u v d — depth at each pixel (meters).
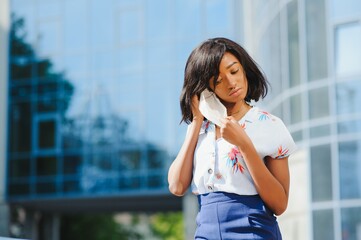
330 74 14.92
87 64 24.27
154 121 23.23
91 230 32.91
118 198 23.92
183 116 2.65
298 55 15.70
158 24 23.69
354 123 14.52
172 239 38.59
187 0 23.45
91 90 24.08
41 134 24.41
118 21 24.17
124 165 23.25
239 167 2.47
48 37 24.92
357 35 14.64
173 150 22.89
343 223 14.36
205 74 2.50
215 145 2.55
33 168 24.25
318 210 14.75
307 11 15.52
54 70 24.66
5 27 25.33
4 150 24.59
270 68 17.31
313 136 15.11
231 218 2.45
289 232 15.43
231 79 2.49
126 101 23.62
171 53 23.39
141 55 23.70
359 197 14.23
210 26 23.08
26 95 24.77
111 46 24.11
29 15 25.23
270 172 2.54
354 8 14.72
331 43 14.96
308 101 15.30
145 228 38.66
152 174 22.97
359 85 14.53
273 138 2.52
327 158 14.80
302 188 15.20
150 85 23.44
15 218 26.02
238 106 2.60
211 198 2.50
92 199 24.20
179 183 2.60
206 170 2.53
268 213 2.46
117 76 23.88
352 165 14.43
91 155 23.72
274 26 17.11
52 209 26.89
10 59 25.14
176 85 23.17
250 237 2.42
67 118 24.17
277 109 16.64
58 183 23.86
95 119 23.86
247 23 20.56
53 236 28.17
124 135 23.42
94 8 24.52
